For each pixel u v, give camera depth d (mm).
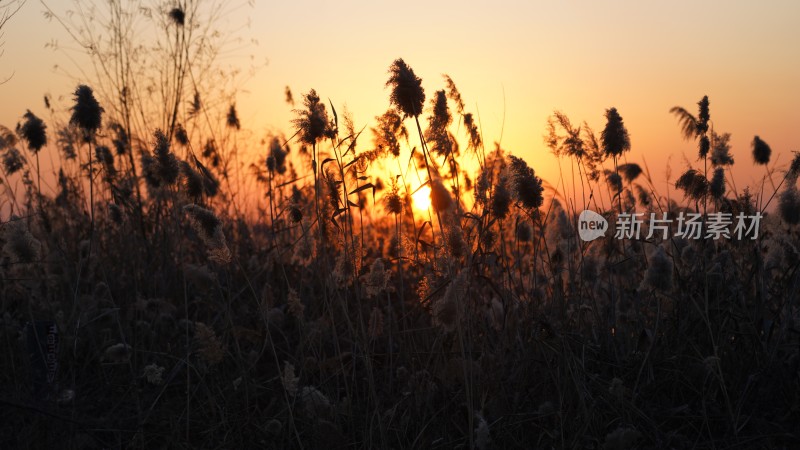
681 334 3371
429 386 2951
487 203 3164
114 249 5430
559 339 2998
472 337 3305
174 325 4152
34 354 3246
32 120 4355
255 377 3477
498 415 2867
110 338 3867
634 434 2607
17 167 5102
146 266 4805
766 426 2920
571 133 4055
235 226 6355
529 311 3363
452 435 2920
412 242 3367
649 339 3258
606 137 3844
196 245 5195
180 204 4898
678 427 3080
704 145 4281
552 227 3951
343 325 4133
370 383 2678
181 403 3365
